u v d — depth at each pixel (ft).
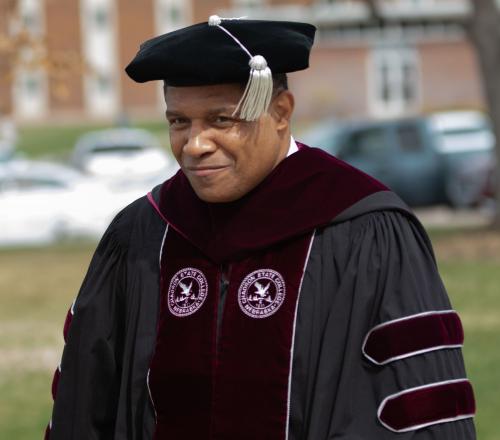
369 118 298.56
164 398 17.74
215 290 17.78
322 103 306.76
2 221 112.06
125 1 340.39
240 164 17.39
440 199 123.95
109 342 18.98
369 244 17.38
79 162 141.59
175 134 17.57
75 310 19.15
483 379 44.52
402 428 16.67
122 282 18.98
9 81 66.13
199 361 17.54
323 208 17.62
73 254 94.02
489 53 95.20
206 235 18.07
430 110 279.28
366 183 17.88
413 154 124.16
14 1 67.31
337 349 17.10
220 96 17.04
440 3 320.09
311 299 17.35
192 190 18.67
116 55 341.21
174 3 341.00
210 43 17.13
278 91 17.70
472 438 17.19
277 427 17.15
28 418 42.50
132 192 116.57
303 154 18.11
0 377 49.21
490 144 124.77
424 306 17.08
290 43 17.33
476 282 68.59
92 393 18.99
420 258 17.52
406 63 322.34
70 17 337.31
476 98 323.78
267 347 17.28
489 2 95.40
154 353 17.89
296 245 17.60
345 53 318.45
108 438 19.07
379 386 16.96
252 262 17.69
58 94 65.57
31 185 114.11
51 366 51.55
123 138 153.89
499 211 94.89
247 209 17.87
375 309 17.16
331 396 16.99
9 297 71.31
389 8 317.42
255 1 336.29
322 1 316.19
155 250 18.66
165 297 18.13
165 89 17.70
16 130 287.07
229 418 17.29
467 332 53.78
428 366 16.85
